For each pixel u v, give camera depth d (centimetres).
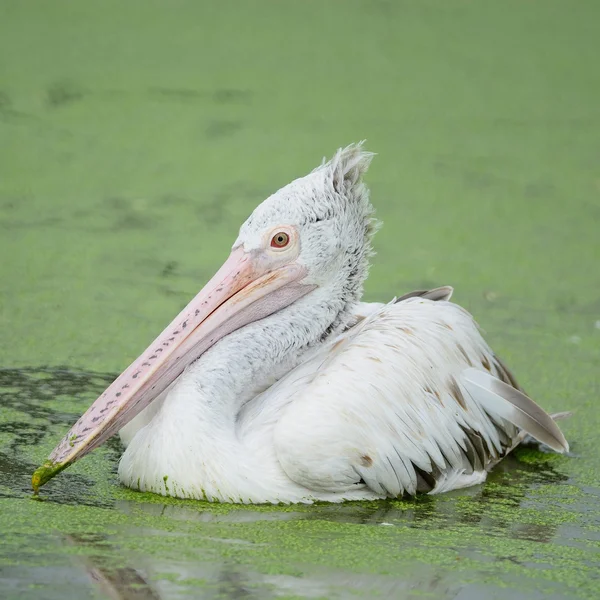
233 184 1875
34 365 1227
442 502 975
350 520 910
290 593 756
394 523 910
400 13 2977
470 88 2442
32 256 1552
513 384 1105
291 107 2255
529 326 1427
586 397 1232
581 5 3123
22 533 836
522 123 2259
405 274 1562
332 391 938
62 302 1409
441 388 993
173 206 1777
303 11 2936
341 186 1016
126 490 948
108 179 1869
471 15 2998
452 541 878
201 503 922
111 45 2544
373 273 1559
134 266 1545
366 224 1042
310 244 1005
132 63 2444
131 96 2248
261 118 2180
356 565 812
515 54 2680
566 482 1047
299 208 1002
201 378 955
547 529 922
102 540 830
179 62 2472
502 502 984
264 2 2983
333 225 1010
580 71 2589
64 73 2344
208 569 787
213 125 2130
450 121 2248
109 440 1087
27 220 1686
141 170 1914
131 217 1725
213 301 995
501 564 835
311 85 2389
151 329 1344
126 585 754
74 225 1680
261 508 921
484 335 1385
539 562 845
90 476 980
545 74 2556
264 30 2752
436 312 1043
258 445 939
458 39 2781
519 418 1020
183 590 752
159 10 2847
